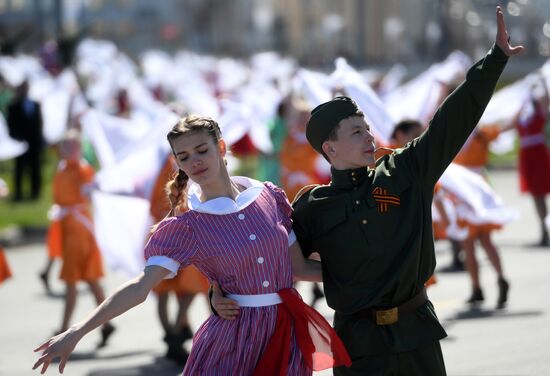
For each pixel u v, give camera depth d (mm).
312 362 8609
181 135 8469
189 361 8672
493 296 18922
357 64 113000
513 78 90688
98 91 49875
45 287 22141
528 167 25016
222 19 130750
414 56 112625
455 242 22266
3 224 30938
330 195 8844
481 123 21547
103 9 127312
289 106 25938
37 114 36844
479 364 13938
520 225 28859
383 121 13539
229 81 58531
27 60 56844
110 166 16547
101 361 15602
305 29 139625
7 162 47312
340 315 8945
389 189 8703
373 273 8672
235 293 8555
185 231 8461
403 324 8719
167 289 15211
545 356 14188
